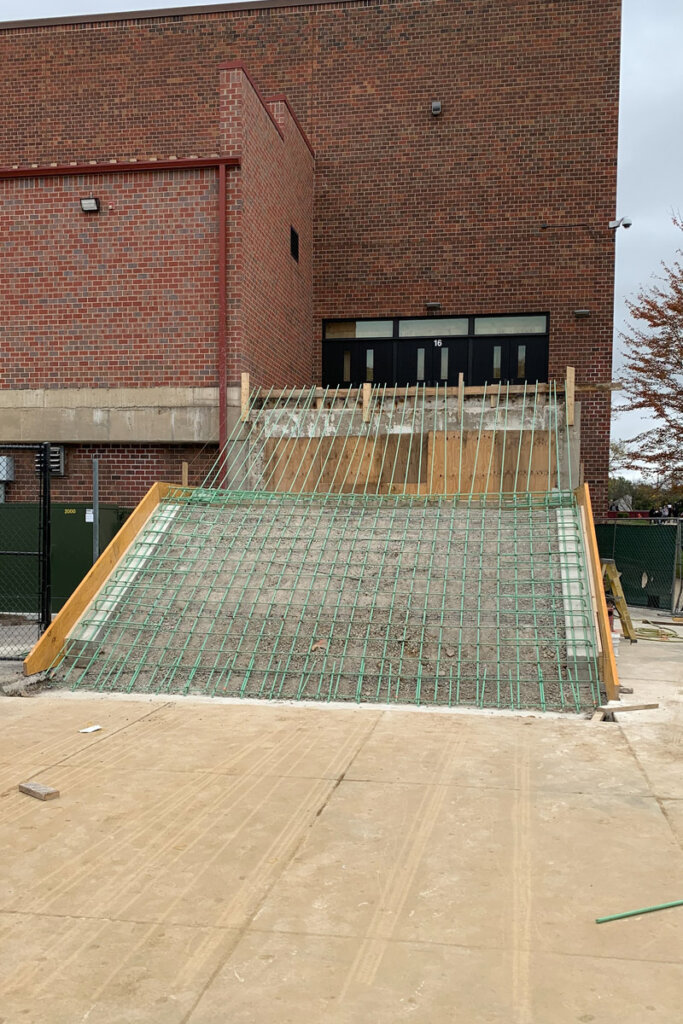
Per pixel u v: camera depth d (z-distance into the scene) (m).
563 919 3.62
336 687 8.02
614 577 11.91
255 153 14.06
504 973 3.19
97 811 4.95
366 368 18.69
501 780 5.47
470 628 8.65
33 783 5.36
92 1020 2.93
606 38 17.52
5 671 8.73
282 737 6.54
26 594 12.48
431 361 18.48
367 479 12.70
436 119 18.19
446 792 5.24
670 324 21.09
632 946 3.39
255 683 8.20
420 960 3.29
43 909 3.76
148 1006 3.01
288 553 10.30
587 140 17.66
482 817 4.82
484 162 18.05
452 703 7.65
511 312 18.02
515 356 18.16
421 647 8.38
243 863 4.22
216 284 13.58
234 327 13.48
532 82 17.81
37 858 4.30
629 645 11.45
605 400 17.67
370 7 18.34
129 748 6.26
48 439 13.96
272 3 18.56
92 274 13.85
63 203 13.90
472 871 4.11
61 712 7.44
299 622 8.97
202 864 4.21
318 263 18.66
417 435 13.42
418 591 9.34
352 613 8.91
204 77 18.73
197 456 13.89
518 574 9.51
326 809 4.96
